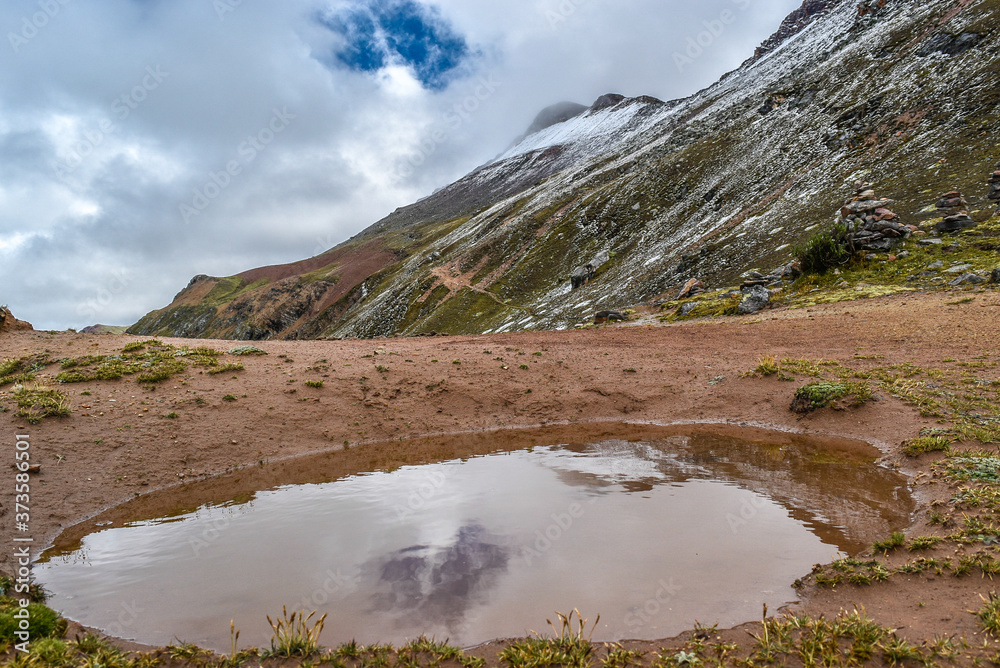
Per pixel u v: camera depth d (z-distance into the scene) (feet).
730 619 19.57
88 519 34.27
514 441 48.75
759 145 406.41
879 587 21.18
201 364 58.85
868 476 34.83
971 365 53.72
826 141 324.80
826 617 19.48
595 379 62.13
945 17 345.92
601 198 513.86
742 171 384.06
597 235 470.39
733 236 266.16
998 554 22.20
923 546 23.58
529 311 391.04
